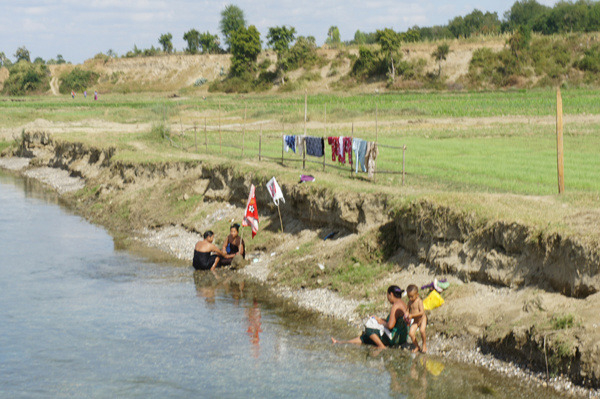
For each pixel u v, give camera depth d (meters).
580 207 14.27
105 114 68.81
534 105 65.12
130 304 16.41
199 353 12.77
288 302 16.61
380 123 54.09
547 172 24.02
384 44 116.31
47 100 107.31
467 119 55.00
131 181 31.97
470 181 21.62
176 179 29.67
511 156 30.23
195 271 20.19
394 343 13.12
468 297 13.77
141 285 18.41
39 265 20.89
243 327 14.51
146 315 15.42
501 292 13.31
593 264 11.41
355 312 15.20
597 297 11.18
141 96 122.69
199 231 24.89
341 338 13.76
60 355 12.67
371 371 11.77
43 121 59.56
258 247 21.53
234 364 12.16
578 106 61.25
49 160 47.78
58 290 17.81
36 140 51.47
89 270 20.23
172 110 71.81
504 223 13.52
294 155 30.84
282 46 130.00
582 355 10.34
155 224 26.94
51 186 40.31
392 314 12.99
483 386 10.98
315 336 13.87
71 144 43.69
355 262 17.38
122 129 55.19
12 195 36.84
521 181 22.05
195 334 13.99
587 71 104.62
